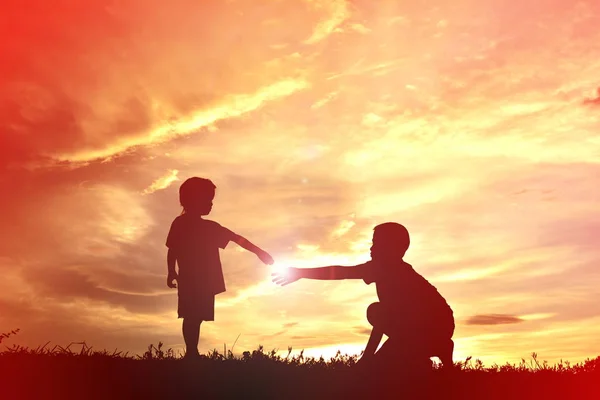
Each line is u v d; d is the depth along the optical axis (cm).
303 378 920
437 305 864
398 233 870
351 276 865
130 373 924
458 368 945
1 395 824
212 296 1112
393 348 866
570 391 928
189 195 1136
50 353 1023
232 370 947
